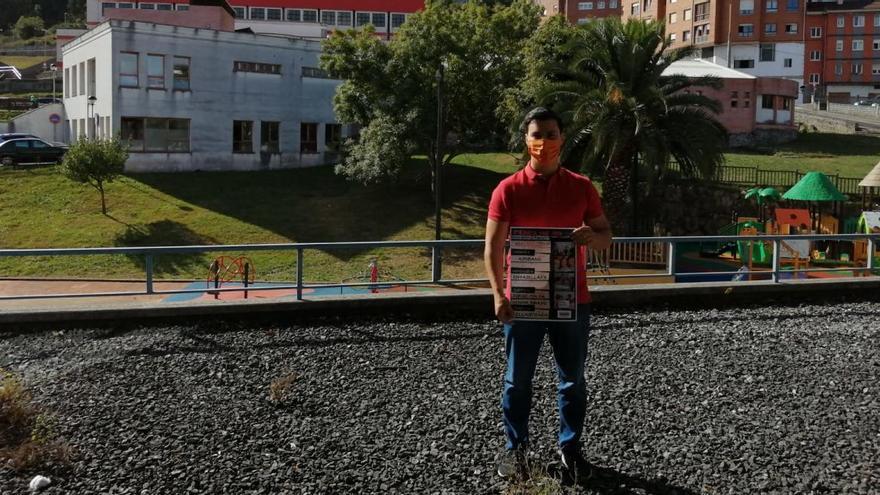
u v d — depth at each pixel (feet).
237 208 117.60
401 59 117.29
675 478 15.30
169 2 253.03
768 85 171.73
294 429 18.19
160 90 135.44
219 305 29.50
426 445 17.13
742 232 87.20
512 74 116.57
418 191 126.72
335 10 307.99
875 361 24.76
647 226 107.24
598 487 14.79
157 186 126.62
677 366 24.00
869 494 14.58
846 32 318.24
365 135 117.70
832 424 18.56
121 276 87.97
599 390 21.30
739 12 268.21
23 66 339.77
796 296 36.78
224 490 14.82
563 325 14.47
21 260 92.68
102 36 135.95
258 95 145.28
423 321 30.96
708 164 85.87
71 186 124.16
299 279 30.83
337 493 14.73
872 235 38.78
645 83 85.97
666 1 286.87
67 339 27.04
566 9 301.22
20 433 17.69
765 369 23.70
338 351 25.71
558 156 14.28
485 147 163.63
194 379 22.27
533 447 16.78
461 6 129.80
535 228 14.10
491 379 22.53
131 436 17.62
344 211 117.50
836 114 240.12
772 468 15.84
